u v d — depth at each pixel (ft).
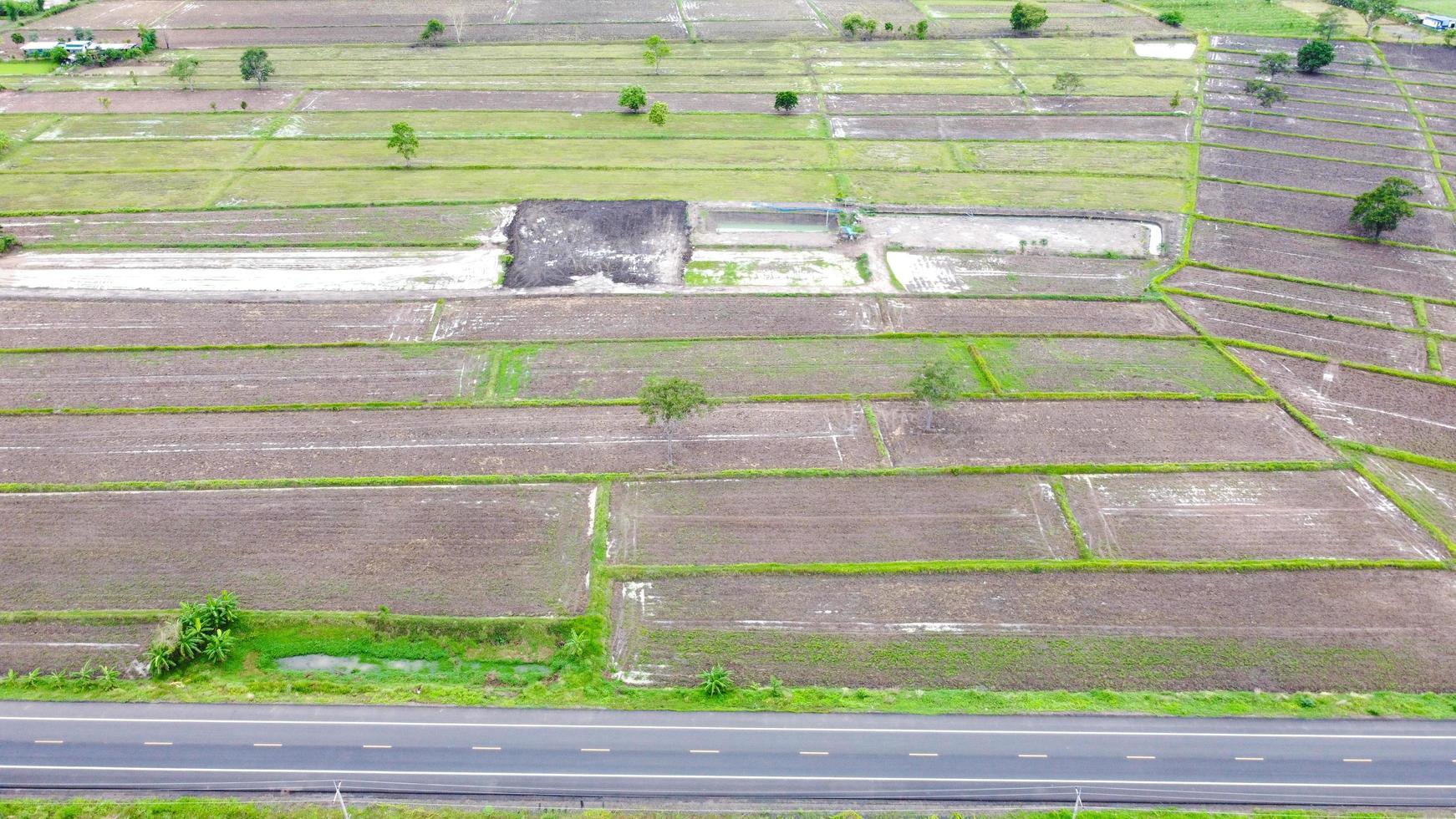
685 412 165.37
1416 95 360.07
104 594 144.05
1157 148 312.50
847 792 118.93
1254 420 185.68
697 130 324.60
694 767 121.49
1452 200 276.21
